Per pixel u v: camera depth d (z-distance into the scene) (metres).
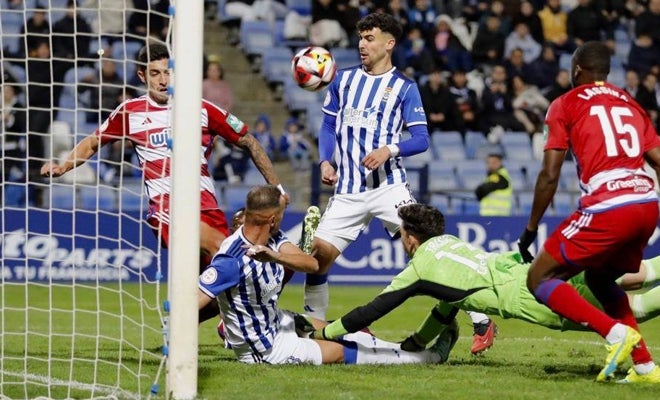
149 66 20.64
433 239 19.31
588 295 18.92
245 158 51.00
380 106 23.59
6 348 23.52
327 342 20.00
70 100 51.19
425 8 59.94
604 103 17.64
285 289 43.97
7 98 49.53
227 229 22.67
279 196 18.89
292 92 59.69
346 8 60.00
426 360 20.36
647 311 19.12
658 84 61.06
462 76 56.69
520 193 50.28
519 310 18.62
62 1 54.53
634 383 17.73
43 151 48.78
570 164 55.56
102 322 31.53
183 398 16.19
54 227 44.41
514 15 60.44
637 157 17.41
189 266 16.14
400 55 58.09
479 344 21.81
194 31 16.14
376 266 45.84
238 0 62.69
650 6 61.44
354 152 23.80
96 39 53.31
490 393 16.80
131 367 20.00
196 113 16.12
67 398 16.64
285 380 17.91
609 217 17.02
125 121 21.84
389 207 23.73
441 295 18.98
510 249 45.78
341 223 23.92
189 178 16.09
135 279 44.88
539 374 18.98
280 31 61.97
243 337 19.53
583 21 61.81
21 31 52.62
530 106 57.34
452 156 55.47
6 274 44.19
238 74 60.97
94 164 48.97
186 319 16.16
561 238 17.39
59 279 44.44
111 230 44.56
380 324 31.50
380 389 17.16
